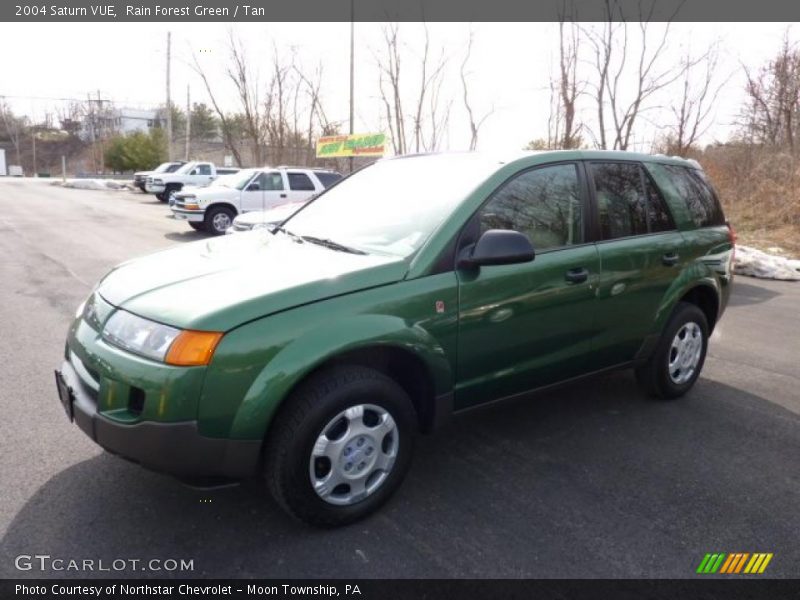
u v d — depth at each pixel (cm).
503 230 288
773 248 1176
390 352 280
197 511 280
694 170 457
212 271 281
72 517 273
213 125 5478
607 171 379
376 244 311
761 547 267
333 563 249
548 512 289
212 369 232
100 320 267
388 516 282
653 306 393
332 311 256
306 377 258
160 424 230
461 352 297
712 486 317
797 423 400
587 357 361
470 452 348
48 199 2417
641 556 258
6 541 255
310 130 2388
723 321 675
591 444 362
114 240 1234
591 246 354
